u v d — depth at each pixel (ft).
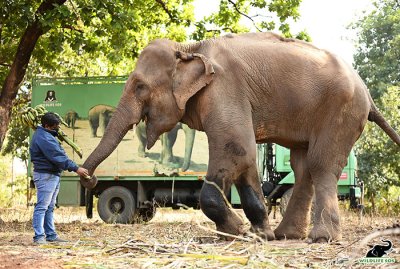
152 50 34.68
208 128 33.14
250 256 23.38
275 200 59.88
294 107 34.27
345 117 34.40
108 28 57.88
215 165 32.63
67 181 59.77
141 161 60.13
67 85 61.05
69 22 55.26
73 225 52.19
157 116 34.30
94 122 60.64
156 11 67.10
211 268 22.25
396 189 90.74
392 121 87.15
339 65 35.04
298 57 34.65
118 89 60.59
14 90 56.03
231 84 33.55
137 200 60.34
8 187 113.91
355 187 58.65
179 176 59.57
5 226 52.26
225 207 32.45
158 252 26.53
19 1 52.03
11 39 62.18
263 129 34.50
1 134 55.31
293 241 33.47
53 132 34.30
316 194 33.99
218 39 35.06
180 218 68.39
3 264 23.40
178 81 33.81
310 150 34.60
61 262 24.00
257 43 34.96
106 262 24.11
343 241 32.04
